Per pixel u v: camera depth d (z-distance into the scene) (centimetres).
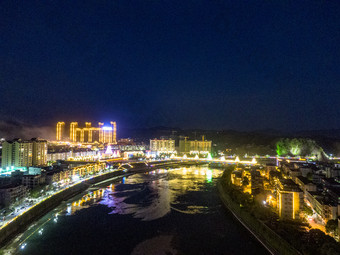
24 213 17688
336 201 17388
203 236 16300
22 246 14700
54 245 14862
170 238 16025
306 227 15588
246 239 15912
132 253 14200
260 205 18950
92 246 14875
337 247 11706
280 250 13700
